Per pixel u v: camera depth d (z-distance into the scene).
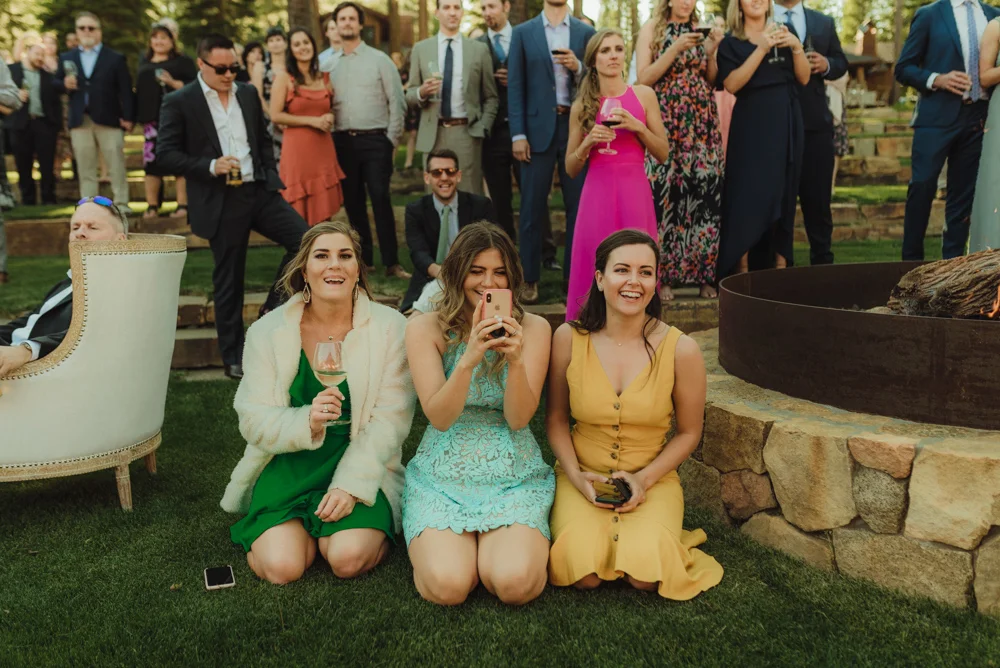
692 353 2.79
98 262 3.04
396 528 2.95
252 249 8.17
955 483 2.44
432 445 2.83
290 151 6.07
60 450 3.12
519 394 2.66
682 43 4.52
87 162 8.41
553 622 2.47
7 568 2.83
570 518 2.70
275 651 2.33
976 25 4.98
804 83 4.81
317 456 2.91
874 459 2.58
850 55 27.73
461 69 6.02
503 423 2.83
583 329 2.91
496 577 2.51
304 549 2.76
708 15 4.55
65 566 2.84
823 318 2.94
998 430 2.63
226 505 3.02
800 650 2.31
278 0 20.31
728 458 3.03
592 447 2.88
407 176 10.35
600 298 2.89
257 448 2.89
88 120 8.33
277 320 2.91
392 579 2.73
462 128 6.07
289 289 2.94
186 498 3.42
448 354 2.82
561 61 5.05
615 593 2.64
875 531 2.61
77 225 3.29
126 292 3.12
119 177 8.43
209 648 2.34
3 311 5.54
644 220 4.18
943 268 3.09
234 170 4.70
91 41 8.22
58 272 7.13
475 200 4.96
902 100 24.28
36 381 3.03
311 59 6.05
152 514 3.27
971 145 5.10
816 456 2.71
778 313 3.11
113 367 3.15
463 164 6.12
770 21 4.74
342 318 2.96
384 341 2.93
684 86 4.76
